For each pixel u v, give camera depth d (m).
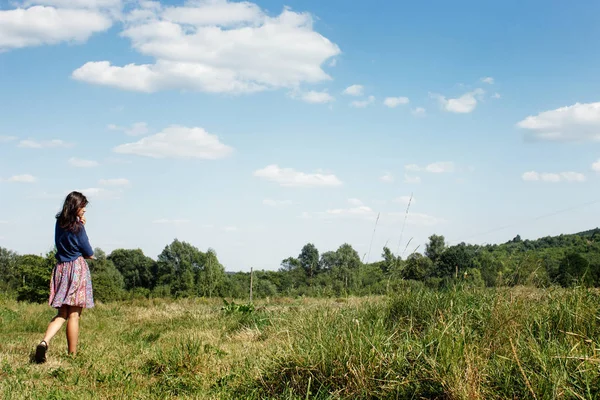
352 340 4.43
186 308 14.44
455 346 4.05
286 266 60.38
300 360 4.48
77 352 6.14
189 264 66.81
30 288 33.34
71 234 6.09
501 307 5.00
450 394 3.54
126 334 8.44
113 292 49.12
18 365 5.45
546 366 3.58
